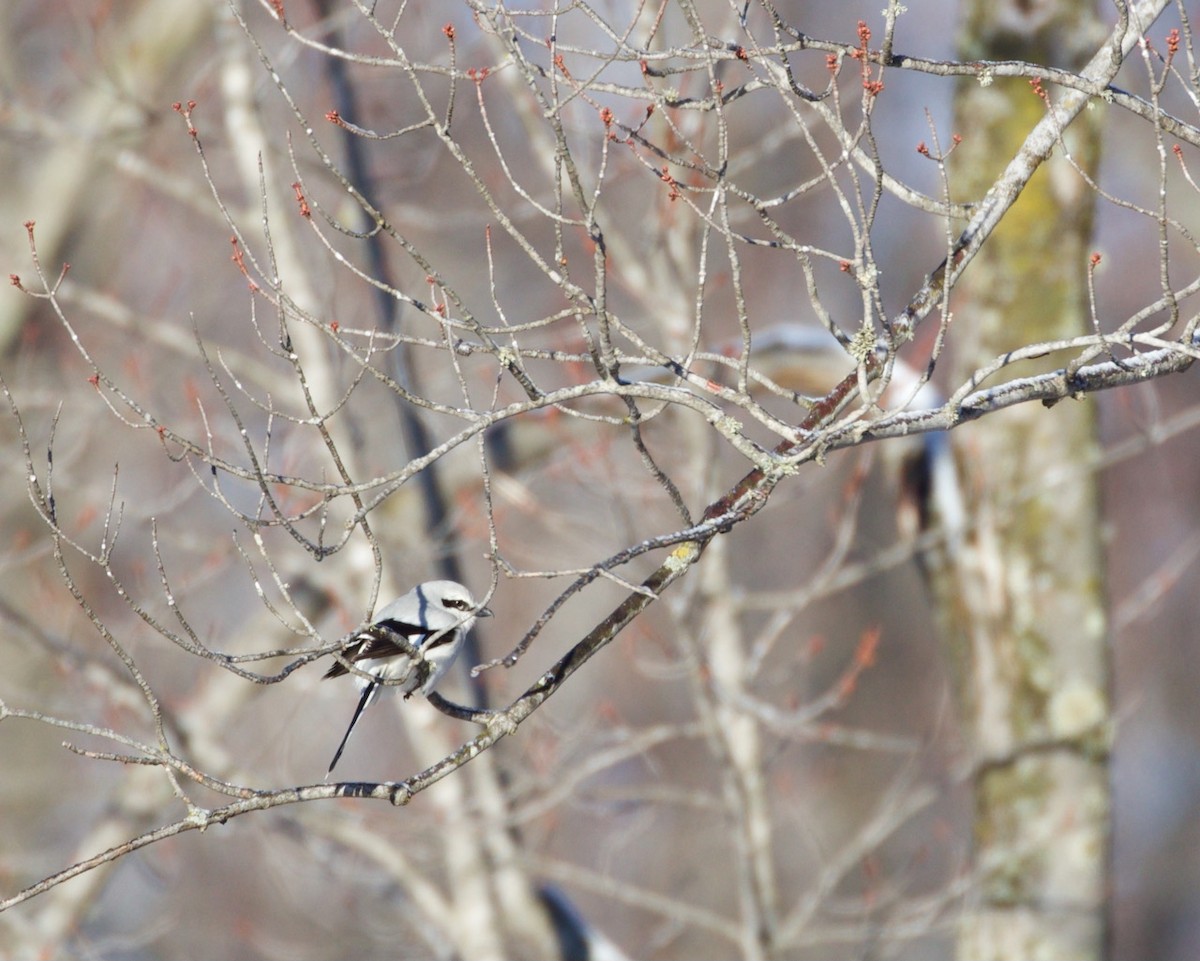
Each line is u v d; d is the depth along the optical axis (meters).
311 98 16.72
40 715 6.41
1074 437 13.80
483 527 14.95
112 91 16.52
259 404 6.17
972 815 14.59
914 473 14.49
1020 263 13.29
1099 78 7.44
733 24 13.27
